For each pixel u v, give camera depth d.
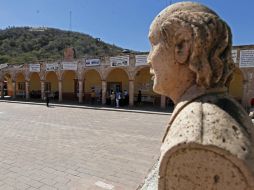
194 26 1.02
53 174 6.13
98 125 13.68
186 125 0.93
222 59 1.05
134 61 23.55
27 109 22.41
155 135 10.99
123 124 14.17
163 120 16.02
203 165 0.86
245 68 17.91
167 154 0.91
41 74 31.86
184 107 1.05
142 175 6.12
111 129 12.45
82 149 8.44
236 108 1.03
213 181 0.85
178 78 1.11
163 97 22.50
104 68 25.77
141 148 8.63
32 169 6.46
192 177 0.87
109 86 29.80
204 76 1.03
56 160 7.21
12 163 6.92
